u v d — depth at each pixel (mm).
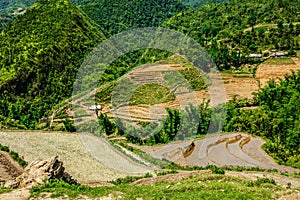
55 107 81125
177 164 41156
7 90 90250
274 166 47875
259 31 117875
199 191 26125
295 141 52281
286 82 74812
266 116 62625
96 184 34781
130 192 24547
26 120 76562
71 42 109312
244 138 59594
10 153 42969
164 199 23609
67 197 23484
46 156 43719
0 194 24328
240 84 92312
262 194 26250
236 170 42719
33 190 24781
